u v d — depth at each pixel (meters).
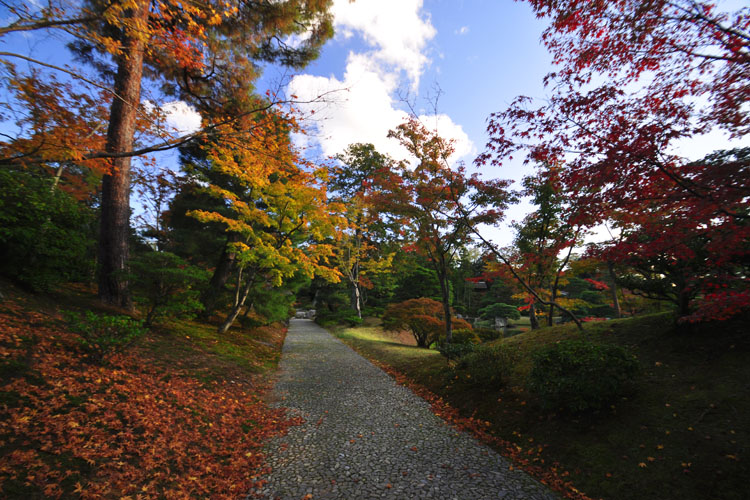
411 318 12.91
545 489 3.53
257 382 7.75
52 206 6.56
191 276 7.67
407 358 10.91
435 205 9.47
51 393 3.73
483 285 41.62
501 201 8.60
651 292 6.46
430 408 6.36
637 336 6.54
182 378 6.03
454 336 10.03
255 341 12.48
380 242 27.48
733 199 2.61
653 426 4.00
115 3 4.02
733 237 2.74
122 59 7.50
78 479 2.78
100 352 4.97
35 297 6.50
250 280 12.10
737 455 3.19
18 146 4.03
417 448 4.56
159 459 3.51
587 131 4.07
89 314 4.93
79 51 7.87
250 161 7.71
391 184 9.52
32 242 6.25
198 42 5.30
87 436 3.36
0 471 2.49
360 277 26.62
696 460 3.33
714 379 4.43
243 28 8.09
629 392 4.74
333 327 22.45
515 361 7.44
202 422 4.77
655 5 2.91
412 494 3.41
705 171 2.94
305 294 40.50
